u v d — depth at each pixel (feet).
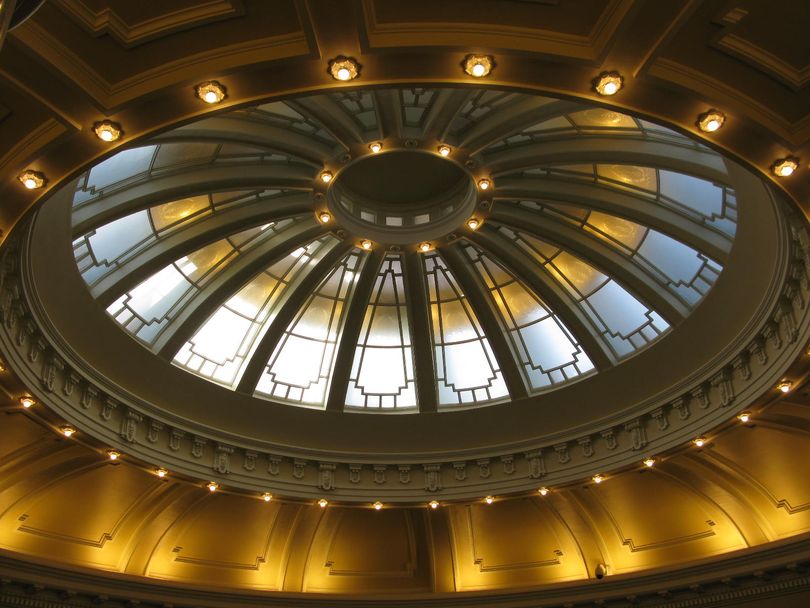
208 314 56.34
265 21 24.31
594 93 26.66
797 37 23.95
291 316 59.57
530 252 59.06
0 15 13.70
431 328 62.08
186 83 25.43
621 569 62.64
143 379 53.72
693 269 51.03
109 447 50.52
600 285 57.72
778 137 27.09
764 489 54.54
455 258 59.16
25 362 41.57
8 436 46.80
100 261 48.39
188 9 23.68
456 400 63.26
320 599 62.44
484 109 47.01
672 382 54.08
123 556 58.95
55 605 52.37
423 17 24.47
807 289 38.58
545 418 60.70
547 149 48.80
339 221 55.42
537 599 61.57
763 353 45.39
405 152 53.11
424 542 67.67
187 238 52.34
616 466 56.65
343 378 61.57
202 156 48.67
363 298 60.44
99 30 23.59
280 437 61.31
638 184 50.16
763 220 40.50
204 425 57.77
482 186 51.78
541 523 65.51
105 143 27.32
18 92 24.90
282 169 50.93
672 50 24.84
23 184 28.02
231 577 63.98
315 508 63.87
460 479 62.23
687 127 27.71
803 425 47.39
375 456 62.80
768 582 52.80
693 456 54.54
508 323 62.08
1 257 32.32
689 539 60.08
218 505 61.93
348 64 25.49
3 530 52.08
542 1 23.73
